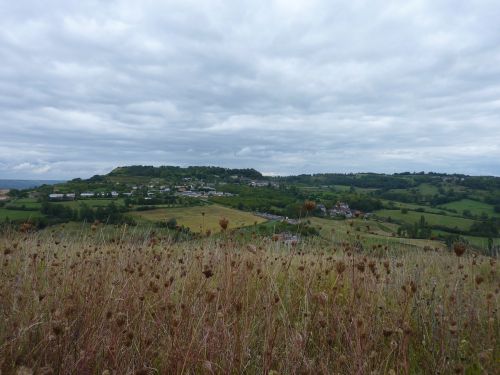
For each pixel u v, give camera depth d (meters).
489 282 6.23
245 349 3.19
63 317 3.19
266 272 4.79
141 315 3.75
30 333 3.26
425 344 3.72
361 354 3.00
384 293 4.95
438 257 7.97
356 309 3.86
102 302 3.75
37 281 4.43
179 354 2.91
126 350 3.08
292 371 2.86
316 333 3.74
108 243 6.85
